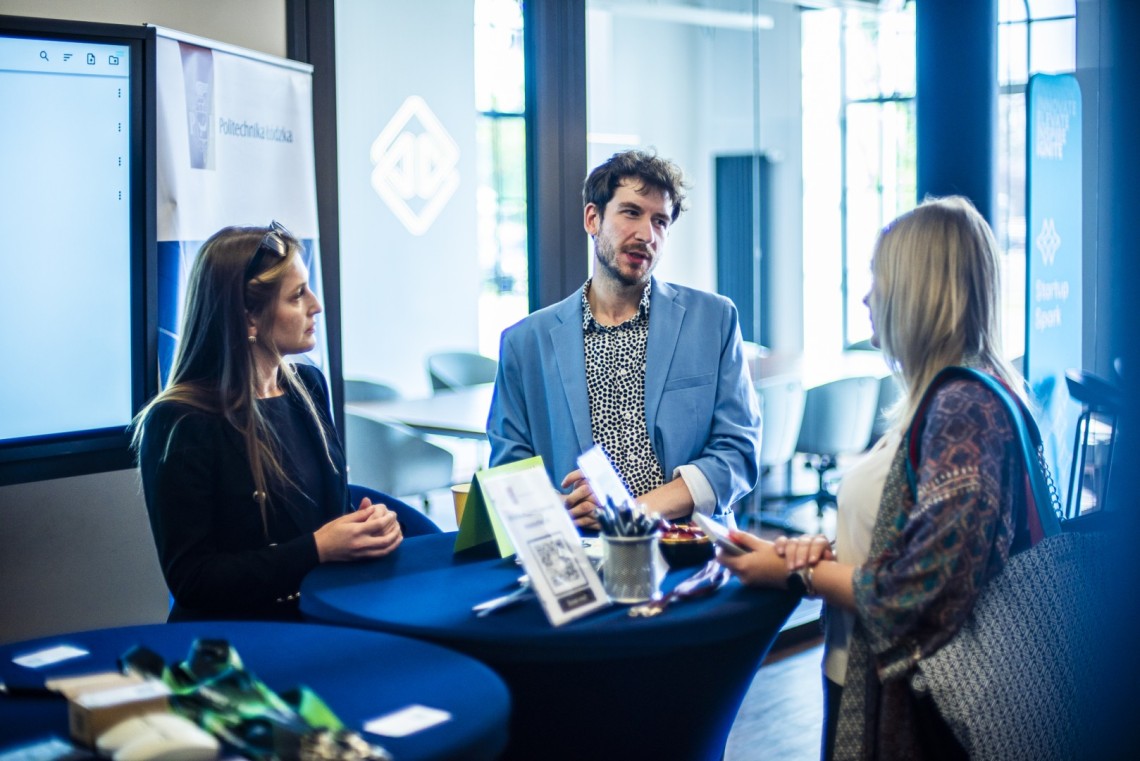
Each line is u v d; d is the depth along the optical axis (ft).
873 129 19.98
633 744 6.43
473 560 7.52
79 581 10.01
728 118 18.56
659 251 8.83
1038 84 13.44
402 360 13.03
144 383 10.05
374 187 12.65
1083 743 5.72
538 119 13.79
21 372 9.25
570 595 6.20
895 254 6.25
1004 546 5.75
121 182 9.78
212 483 7.42
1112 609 5.80
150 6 10.37
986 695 5.63
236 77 10.77
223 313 7.58
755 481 8.85
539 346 9.07
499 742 4.78
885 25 19.95
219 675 4.68
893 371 6.46
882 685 5.90
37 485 9.66
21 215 9.17
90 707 4.55
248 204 11.00
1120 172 5.69
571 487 8.16
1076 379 13.52
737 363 9.07
